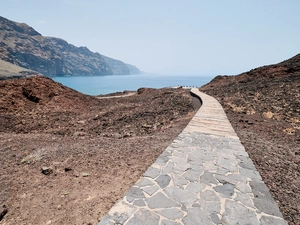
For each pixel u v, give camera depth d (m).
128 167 5.12
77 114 17.44
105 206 3.56
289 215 2.99
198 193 3.44
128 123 12.73
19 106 16.75
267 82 24.16
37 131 11.18
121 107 19.22
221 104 15.59
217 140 6.45
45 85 21.48
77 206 3.63
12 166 5.54
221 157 5.05
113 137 9.09
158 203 3.15
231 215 2.88
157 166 4.51
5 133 10.17
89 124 13.07
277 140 6.77
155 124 11.52
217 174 4.14
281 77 25.48
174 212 2.93
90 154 6.18
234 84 30.86
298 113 10.64
